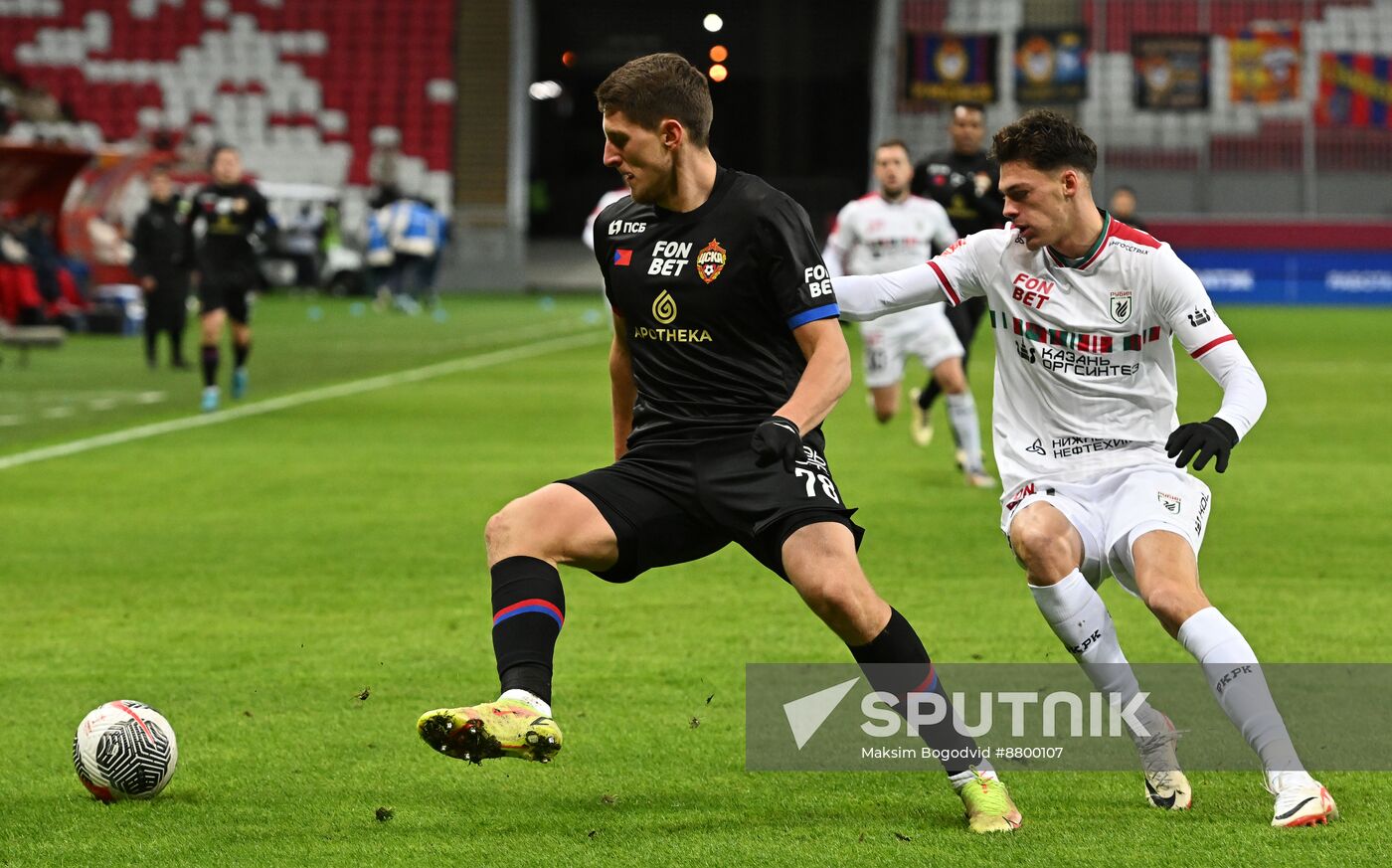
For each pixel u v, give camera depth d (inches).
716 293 537.6
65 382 2396.7
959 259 581.0
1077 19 5374.0
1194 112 4975.4
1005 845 503.8
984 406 2121.1
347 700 709.3
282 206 5413.4
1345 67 4896.7
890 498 1328.7
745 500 534.0
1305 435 1772.9
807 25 6161.4
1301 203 4995.1
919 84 4936.0
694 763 612.4
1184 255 4901.6
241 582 986.1
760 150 6363.2
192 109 5738.2
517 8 5861.2
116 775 557.9
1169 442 523.5
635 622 868.6
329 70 5812.0
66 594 951.0
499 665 506.0
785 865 486.6
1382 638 822.5
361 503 1298.0
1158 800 549.0
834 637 829.2
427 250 4500.5
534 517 534.0
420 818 543.2
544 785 583.8
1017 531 553.9
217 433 1785.2
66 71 5782.5
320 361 2832.2
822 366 520.1
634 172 534.9
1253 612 888.3
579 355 2984.7
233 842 516.7
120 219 4188.0
